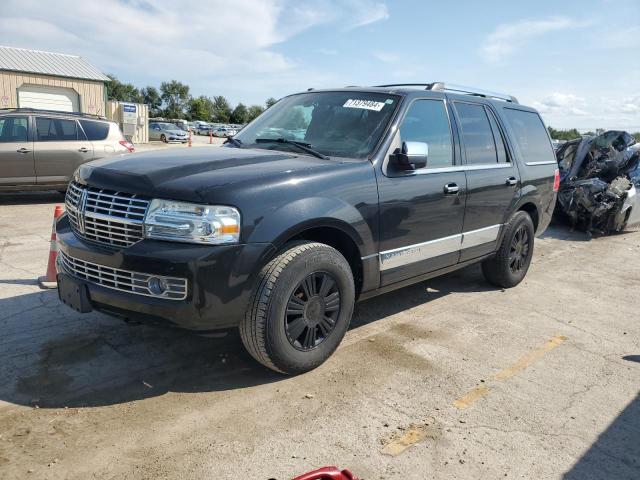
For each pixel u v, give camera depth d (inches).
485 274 234.1
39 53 1075.3
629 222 386.9
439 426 123.3
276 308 130.0
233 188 125.3
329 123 172.9
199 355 153.7
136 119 1331.2
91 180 136.0
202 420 121.6
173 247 121.3
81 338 161.0
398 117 166.9
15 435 112.8
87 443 111.3
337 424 122.3
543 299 224.4
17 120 392.2
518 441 119.1
